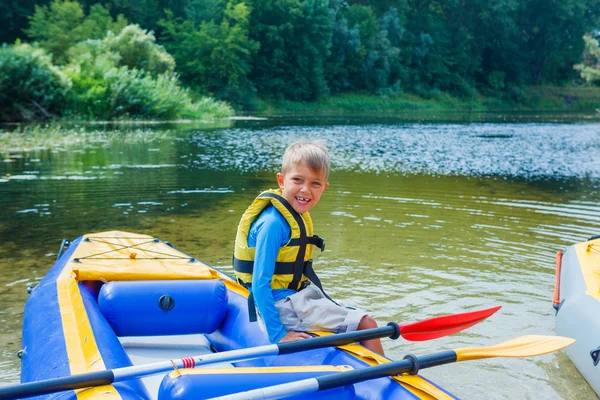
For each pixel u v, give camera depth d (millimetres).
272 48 40312
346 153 13477
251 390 1829
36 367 2406
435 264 5008
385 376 2102
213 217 6562
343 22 43938
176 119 25406
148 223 6250
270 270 2502
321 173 2557
